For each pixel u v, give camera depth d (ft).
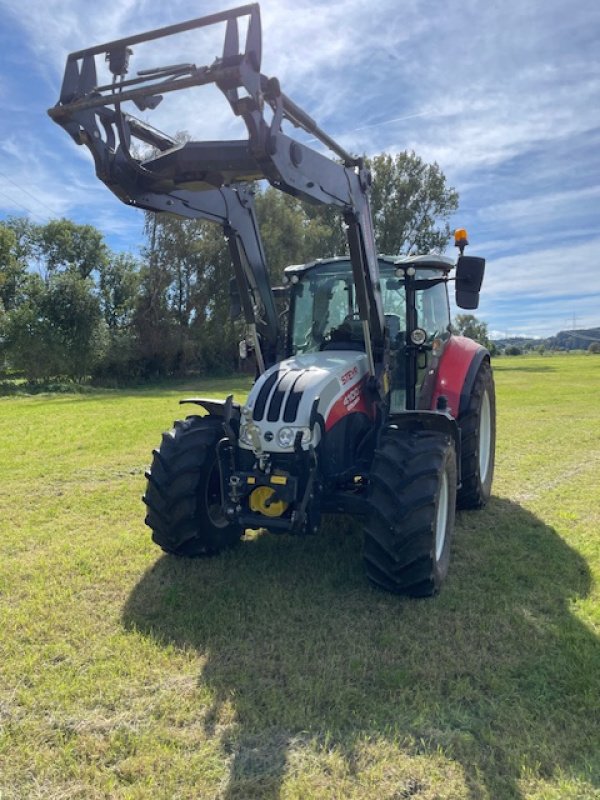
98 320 96.43
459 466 17.21
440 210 120.78
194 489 13.58
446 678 9.45
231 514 12.32
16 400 65.57
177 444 13.83
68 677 9.63
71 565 14.23
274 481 11.84
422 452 12.04
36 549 15.70
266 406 12.24
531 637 10.60
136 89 9.84
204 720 8.59
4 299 113.50
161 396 66.54
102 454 28.84
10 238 113.19
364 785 7.38
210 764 7.75
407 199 118.73
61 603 12.25
